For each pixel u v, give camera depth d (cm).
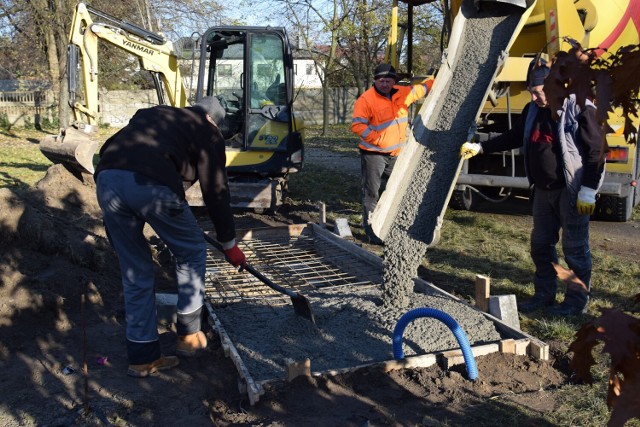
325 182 1181
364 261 601
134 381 362
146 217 352
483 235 739
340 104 2970
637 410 109
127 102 2588
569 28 687
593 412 319
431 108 548
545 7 686
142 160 349
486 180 816
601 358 375
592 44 711
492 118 830
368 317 432
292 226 720
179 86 929
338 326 423
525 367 372
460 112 541
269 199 849
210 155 372
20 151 1680
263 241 706
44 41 2248
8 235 475
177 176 358
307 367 345
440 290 486
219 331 408
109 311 466
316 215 884
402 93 693
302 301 416
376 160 690
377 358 380
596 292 527
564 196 447
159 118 365
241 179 889
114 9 1991
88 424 312
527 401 334
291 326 416
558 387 351
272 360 380
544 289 484
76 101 867
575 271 460
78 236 538
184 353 392
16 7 1969
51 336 419
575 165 433
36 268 467
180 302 386
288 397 334
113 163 351
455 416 319
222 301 484
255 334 419
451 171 498
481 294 448
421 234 464
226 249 395
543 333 427
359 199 1009
